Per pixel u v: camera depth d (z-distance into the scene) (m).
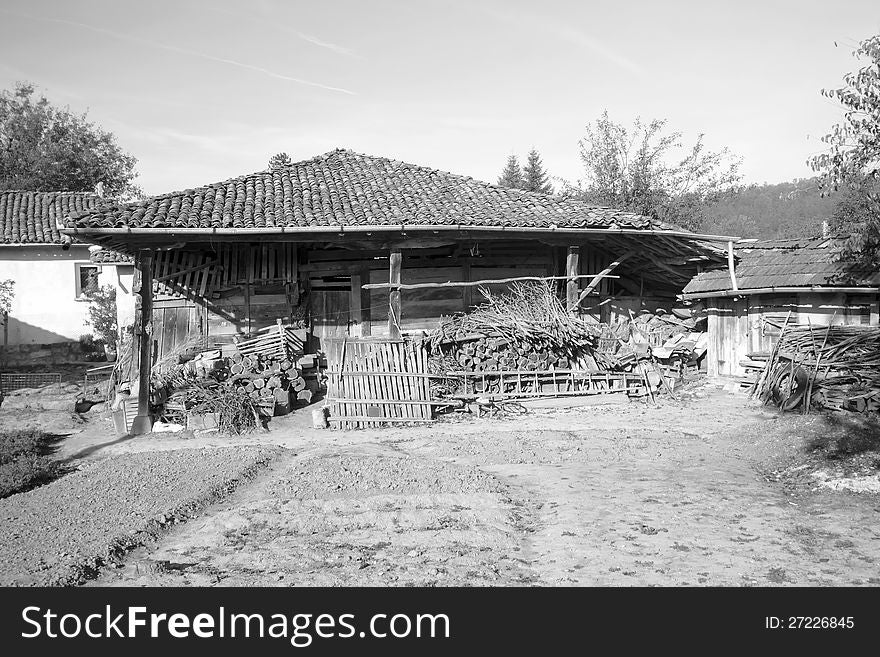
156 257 17.55
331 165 19.88
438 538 7.39
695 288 17.70
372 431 14.09
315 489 9.20
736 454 10.93
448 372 15.39
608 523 7.73
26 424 15.80
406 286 16.34
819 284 14.94
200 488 9.41
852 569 6.36
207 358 15.77
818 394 13.72
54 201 29.36
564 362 16.31
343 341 16.73
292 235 15.51
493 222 15.93
